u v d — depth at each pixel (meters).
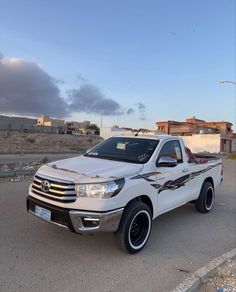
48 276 4.15
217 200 9.88
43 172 5.11
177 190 6.47
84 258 4.77
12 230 5.68
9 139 45.06
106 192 4.64
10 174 11.36
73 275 4.23
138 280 4.23
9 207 7.15
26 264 4.44
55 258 4.70
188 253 5.33
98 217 4.57
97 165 5.33
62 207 4.66
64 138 56.50
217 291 4.01
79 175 4.82
